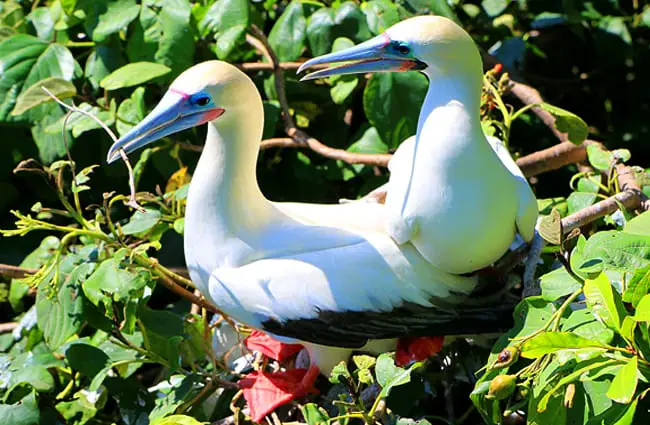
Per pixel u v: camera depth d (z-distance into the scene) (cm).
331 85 668
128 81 632
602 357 412
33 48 684
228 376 565
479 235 474
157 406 532
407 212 477
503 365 425
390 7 659
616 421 411
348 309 489
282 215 520
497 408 453
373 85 643
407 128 646
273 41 678
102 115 651
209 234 509
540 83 814
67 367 581
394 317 493
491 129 596
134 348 548
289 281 493
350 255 492
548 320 452
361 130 680
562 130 588
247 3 662
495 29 762
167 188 624
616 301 417
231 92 495
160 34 667
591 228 565
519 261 505
